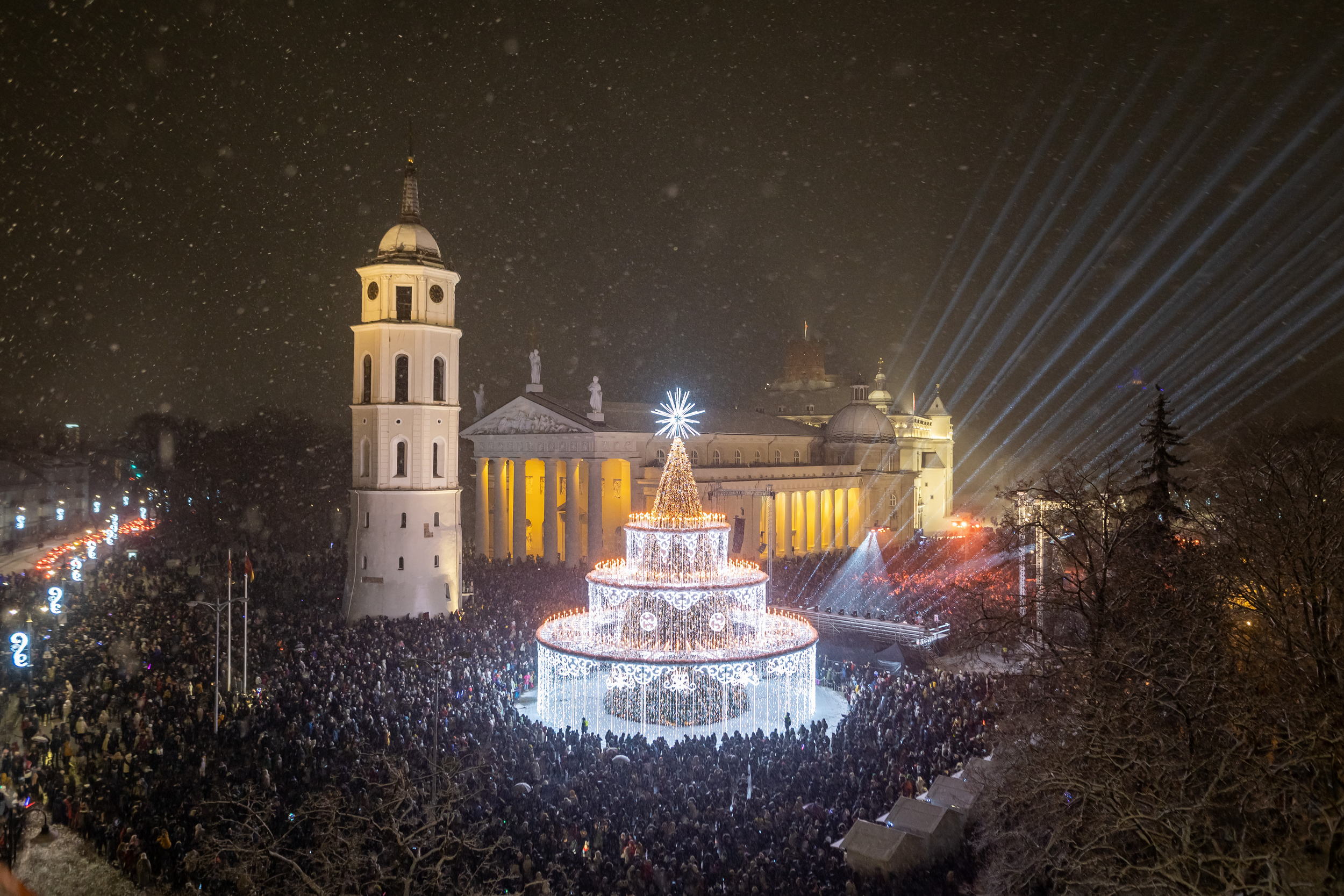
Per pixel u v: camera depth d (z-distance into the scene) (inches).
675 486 2058.3
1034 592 1808.6
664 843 1188.5
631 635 1934.1
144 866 1154.0
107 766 1455.5
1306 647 1045.2
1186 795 875.4
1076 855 914.7
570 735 1624.0
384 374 2817.4
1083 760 940.0
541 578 3159.5
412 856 984.3
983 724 1630.2
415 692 1764.3
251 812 1054.4
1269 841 790.5
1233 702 943.7
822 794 1371.8
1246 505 1332.4
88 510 5531.5
